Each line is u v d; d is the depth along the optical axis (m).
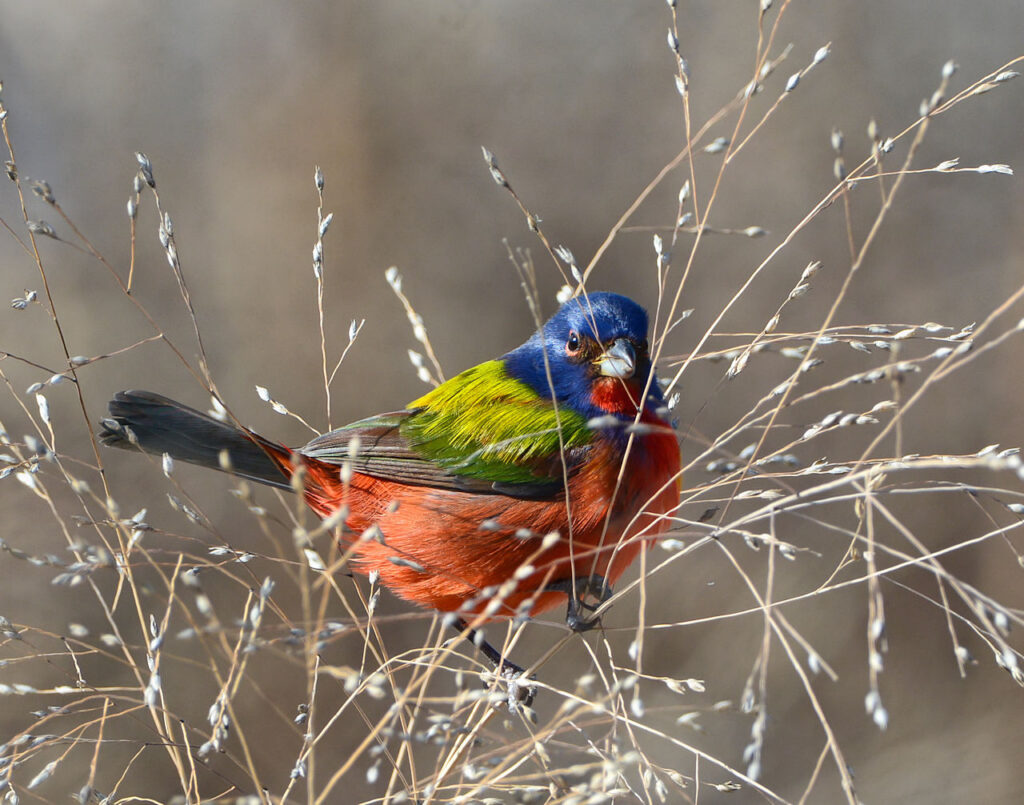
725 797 11.46
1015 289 15.88
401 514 7.08
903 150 17.52
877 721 3.91
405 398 14.92
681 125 17.94
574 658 12.30
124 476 12.62
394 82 17.52
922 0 18.08
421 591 7.15
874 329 5.55
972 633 12.92
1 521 11.59
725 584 12.88
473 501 6.94
